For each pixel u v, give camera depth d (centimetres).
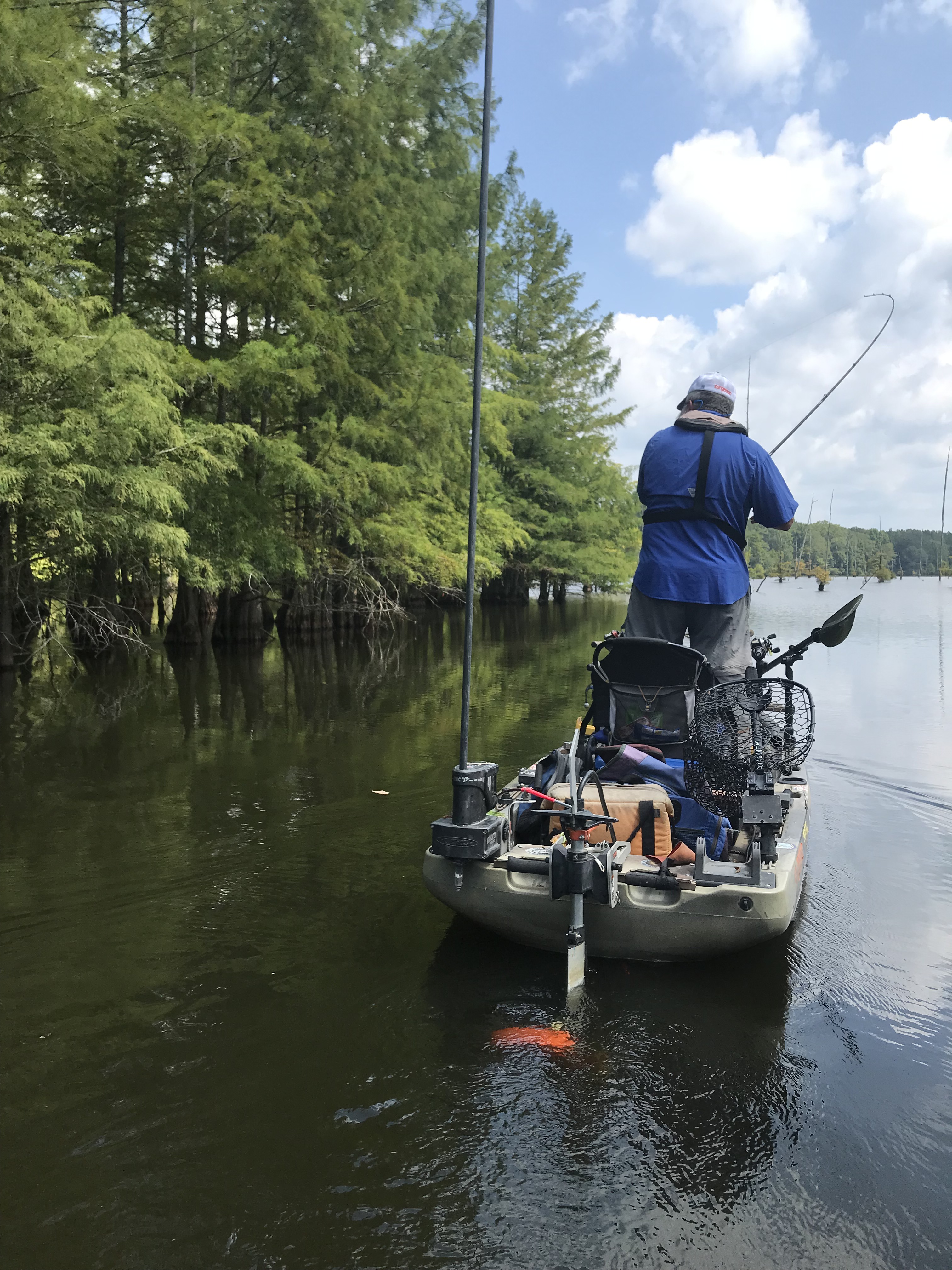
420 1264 229
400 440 2005
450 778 783
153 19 1645
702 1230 242
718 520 475
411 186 2062
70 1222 243
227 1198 253
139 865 553
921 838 620
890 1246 237
